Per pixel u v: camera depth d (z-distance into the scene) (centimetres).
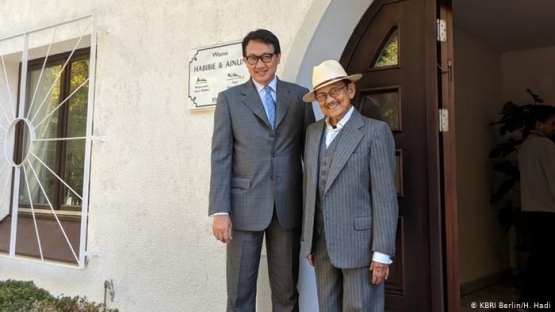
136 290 299
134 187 306
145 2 312
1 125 401
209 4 282
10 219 407
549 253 374
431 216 228
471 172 424
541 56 479
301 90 218
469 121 427
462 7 369
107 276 313
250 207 204
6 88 416
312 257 199
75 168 376
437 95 231
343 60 258
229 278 211
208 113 279
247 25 266
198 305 273
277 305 214
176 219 286
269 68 204
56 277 339
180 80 291
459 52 418
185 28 292
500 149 448
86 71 379
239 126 207
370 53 252
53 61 401
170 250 287
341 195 182
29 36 379
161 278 289
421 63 236
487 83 468
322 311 191
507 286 435
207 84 278
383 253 175
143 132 305
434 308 225
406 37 241
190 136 285
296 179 210
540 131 407
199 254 275
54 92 399
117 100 319
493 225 461
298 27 247
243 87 214
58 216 373
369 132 183
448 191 234
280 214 204
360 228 180
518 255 479
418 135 234
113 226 313
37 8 378
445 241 230
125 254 306
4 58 410
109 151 320
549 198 380
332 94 187
